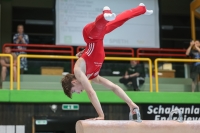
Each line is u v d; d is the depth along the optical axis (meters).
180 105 11.91
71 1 15.20
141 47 15.42
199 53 13.08
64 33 14.98
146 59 12.23
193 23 15.41
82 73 5.62
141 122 5.59
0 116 11.01
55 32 14.94
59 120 11.91
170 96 11.82
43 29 17.97
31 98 11.10
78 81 5.71
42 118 11.49
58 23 14.99
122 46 15.26
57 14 15.04
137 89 12.37
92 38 5.66
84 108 11.39
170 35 18.89
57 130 12.25
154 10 15.70
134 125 5.50
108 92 11.43
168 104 11.84
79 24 15.12
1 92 10.98
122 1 15.48
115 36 15.26
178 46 18.84
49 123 12.01
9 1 16.94
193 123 5.72
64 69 12.75
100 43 5.77
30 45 13.67
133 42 15.38
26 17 17.61
